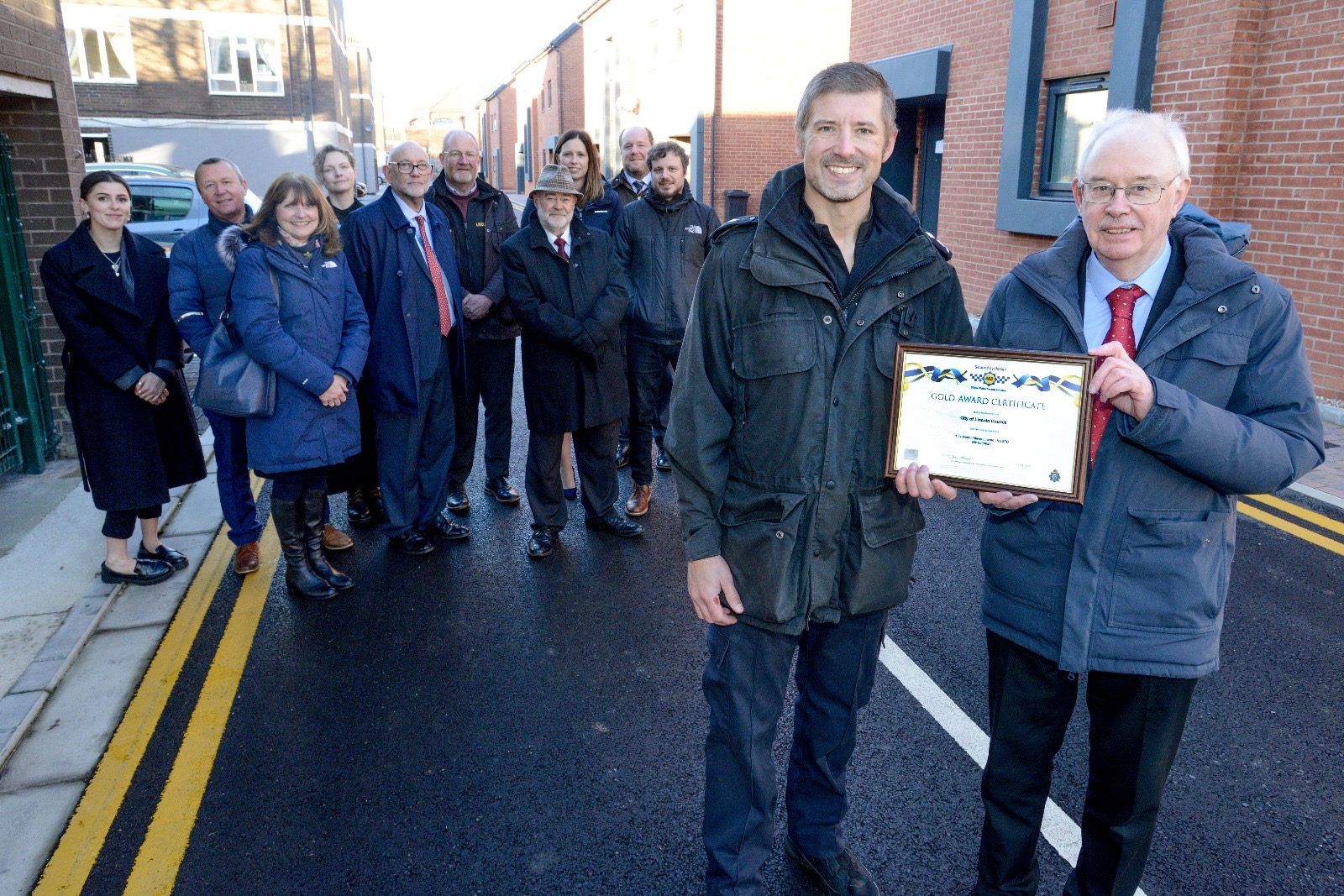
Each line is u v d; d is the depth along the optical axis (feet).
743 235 6.82
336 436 13.21
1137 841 6.61
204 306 13.34
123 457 13.39
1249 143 23.04
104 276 12.85
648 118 71.92
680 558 15.42
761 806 7.26
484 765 9.91
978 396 6.30
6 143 18.06
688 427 6.96
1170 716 6.37
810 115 6.44
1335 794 9.29
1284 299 6.14
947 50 32.53
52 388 19.88
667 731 10.55
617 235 16.93
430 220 14.83
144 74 88.63
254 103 91.66
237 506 14.32
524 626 13.08
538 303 14.15
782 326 6.63
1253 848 8.52
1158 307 6.32
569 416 14.79
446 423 15.42
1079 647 6.35
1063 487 6.14
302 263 12.57
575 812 9.18
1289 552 15.08
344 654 12.28
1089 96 27.25
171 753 10.11
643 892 8.14
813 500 6.81
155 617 13.20
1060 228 27.45
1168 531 6.18
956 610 13.46
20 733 10.28
